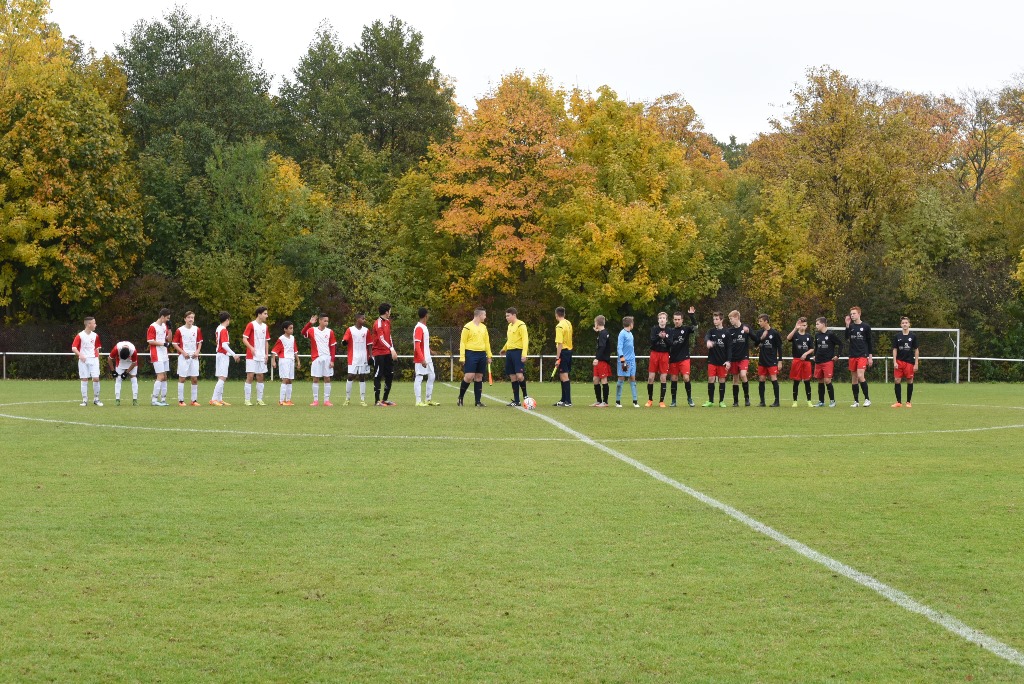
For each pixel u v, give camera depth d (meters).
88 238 42.22
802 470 12.37
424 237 48.22
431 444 15.03
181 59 61.19
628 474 11.91
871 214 49.53
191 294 43.00
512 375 23.84
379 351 24.25
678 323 24.66
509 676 5.17
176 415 20.41
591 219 43.50
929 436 16.84
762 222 46.88
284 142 68.00
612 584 6.85
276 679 5.13
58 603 6.38
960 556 7.68
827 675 5.20
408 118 67.81
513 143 45.34
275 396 29.25
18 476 11.51
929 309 44.56
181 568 7.24
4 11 44.06
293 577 7.01
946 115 62.50
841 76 52.41
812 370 25.83
